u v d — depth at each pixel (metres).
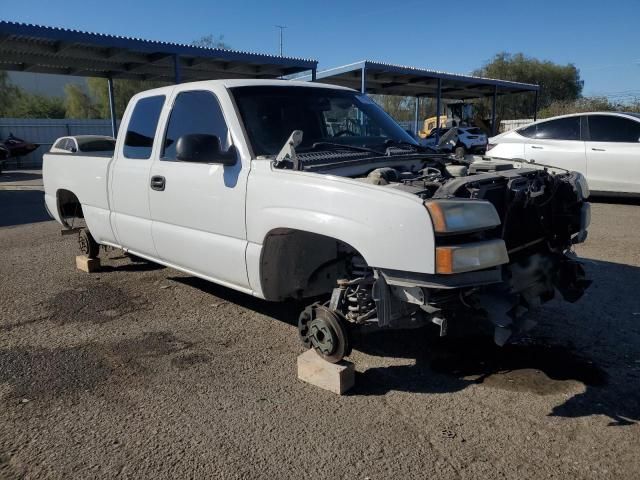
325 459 2.82
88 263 6.43
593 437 2.96
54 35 14.27
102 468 2.79
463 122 33.69
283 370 3.86
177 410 3.34
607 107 32.88
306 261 3.99
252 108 4.22
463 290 3.25
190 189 4.37
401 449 2.89
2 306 5.31
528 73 55.62
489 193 3.40
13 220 10.65
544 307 4.91
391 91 28.42
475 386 3.56
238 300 5.39
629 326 4.47
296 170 3.64
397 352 4.10
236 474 2.72
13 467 2.80
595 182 10.11
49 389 3.63
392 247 3.05
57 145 11.30
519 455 2.82
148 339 4.46
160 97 4.98
